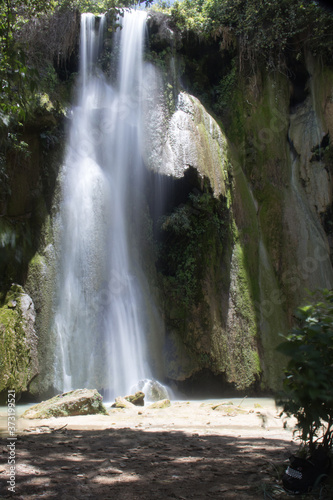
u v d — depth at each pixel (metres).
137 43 17.91
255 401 14.40
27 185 15.33
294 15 19.42
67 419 8.81
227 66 20.67
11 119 13.93
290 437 6.71
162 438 6.43
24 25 15.93
